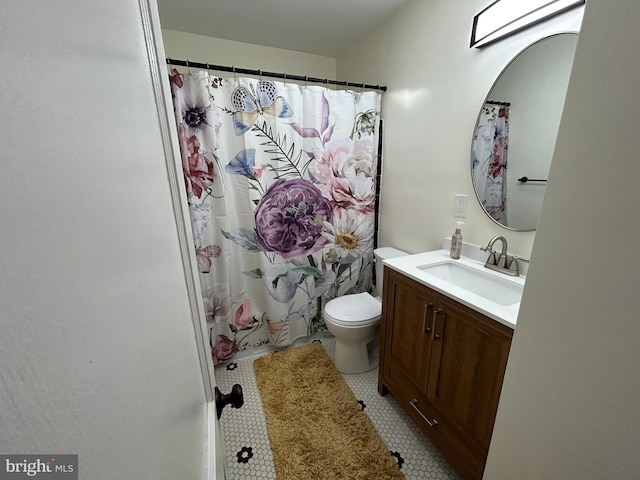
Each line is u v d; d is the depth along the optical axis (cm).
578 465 54
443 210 162
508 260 128
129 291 26
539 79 112
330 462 126
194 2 166
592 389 50
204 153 161
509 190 128
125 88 31
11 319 12
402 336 142
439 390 121
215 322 185
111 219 24
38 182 15
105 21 26
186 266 56
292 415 150
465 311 105
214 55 212
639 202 41
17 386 12
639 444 45
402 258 151
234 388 72
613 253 45
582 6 97
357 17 183
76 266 18
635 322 43
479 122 136
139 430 26
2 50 12
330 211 199
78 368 18
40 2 16
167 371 36
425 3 155
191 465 42
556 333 55
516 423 66
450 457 118
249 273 191
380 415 151
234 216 178
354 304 183
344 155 194
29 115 14
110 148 24
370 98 191
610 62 43
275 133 172
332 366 187
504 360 93
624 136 42
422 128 169
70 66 19
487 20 122
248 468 125
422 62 162
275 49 228
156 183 41
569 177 50
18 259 13
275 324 198
